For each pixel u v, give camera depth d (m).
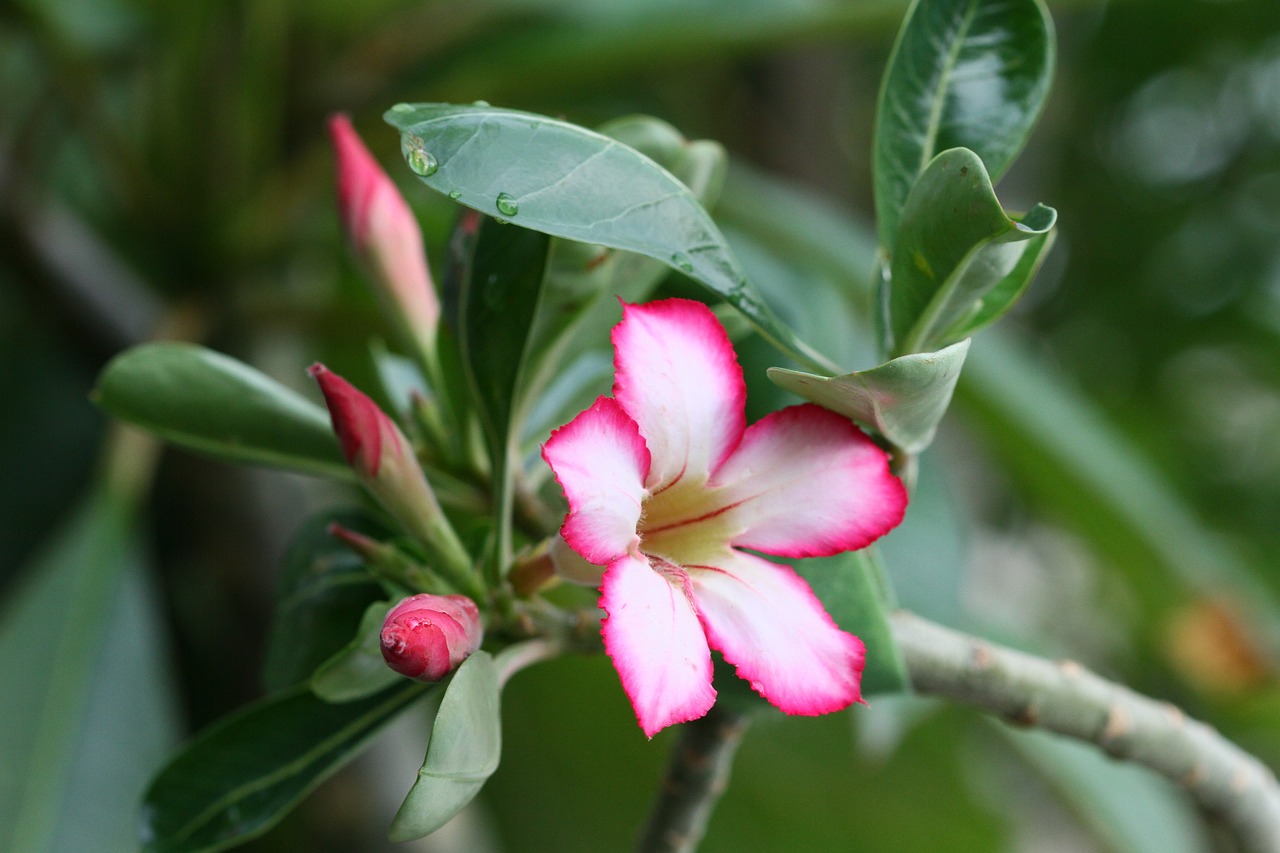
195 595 0.75
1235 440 1.82
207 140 0.81
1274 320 1.69
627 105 1.25
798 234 0.82
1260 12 1.65
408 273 0.51
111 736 0.61
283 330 0.82
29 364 0.95
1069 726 0.51
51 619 0.63
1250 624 0.93
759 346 0.53
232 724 0.50
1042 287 1.85
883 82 0.49
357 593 0.51
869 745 0.58
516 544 0.55
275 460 0.52
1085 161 1.82
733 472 0.47
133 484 0.68
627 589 0.45
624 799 0.99
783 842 1.03
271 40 0.79
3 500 0.92
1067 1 0.85
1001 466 0.99
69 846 0.59
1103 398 1.74
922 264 0.47
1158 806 0.73
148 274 0.86
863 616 0.48
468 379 0.49
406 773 0.71
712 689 0.45
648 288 0.51
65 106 0.86
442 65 0.83
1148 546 0.88
